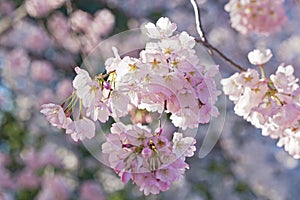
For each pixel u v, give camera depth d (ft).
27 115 20.02
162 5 20.77
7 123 19.75
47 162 18.83
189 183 20.61
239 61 19.92
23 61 19.70
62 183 18.33
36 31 19.67
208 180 20.92
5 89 20.02
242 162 21.26
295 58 20.75
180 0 20.79
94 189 18.95
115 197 19.92
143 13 20.62
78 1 19.52
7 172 18.39
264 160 21.34
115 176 19.95
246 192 21.56
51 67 19.92
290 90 7.40
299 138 7.77
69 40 18.53
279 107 7.31
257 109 7.34
